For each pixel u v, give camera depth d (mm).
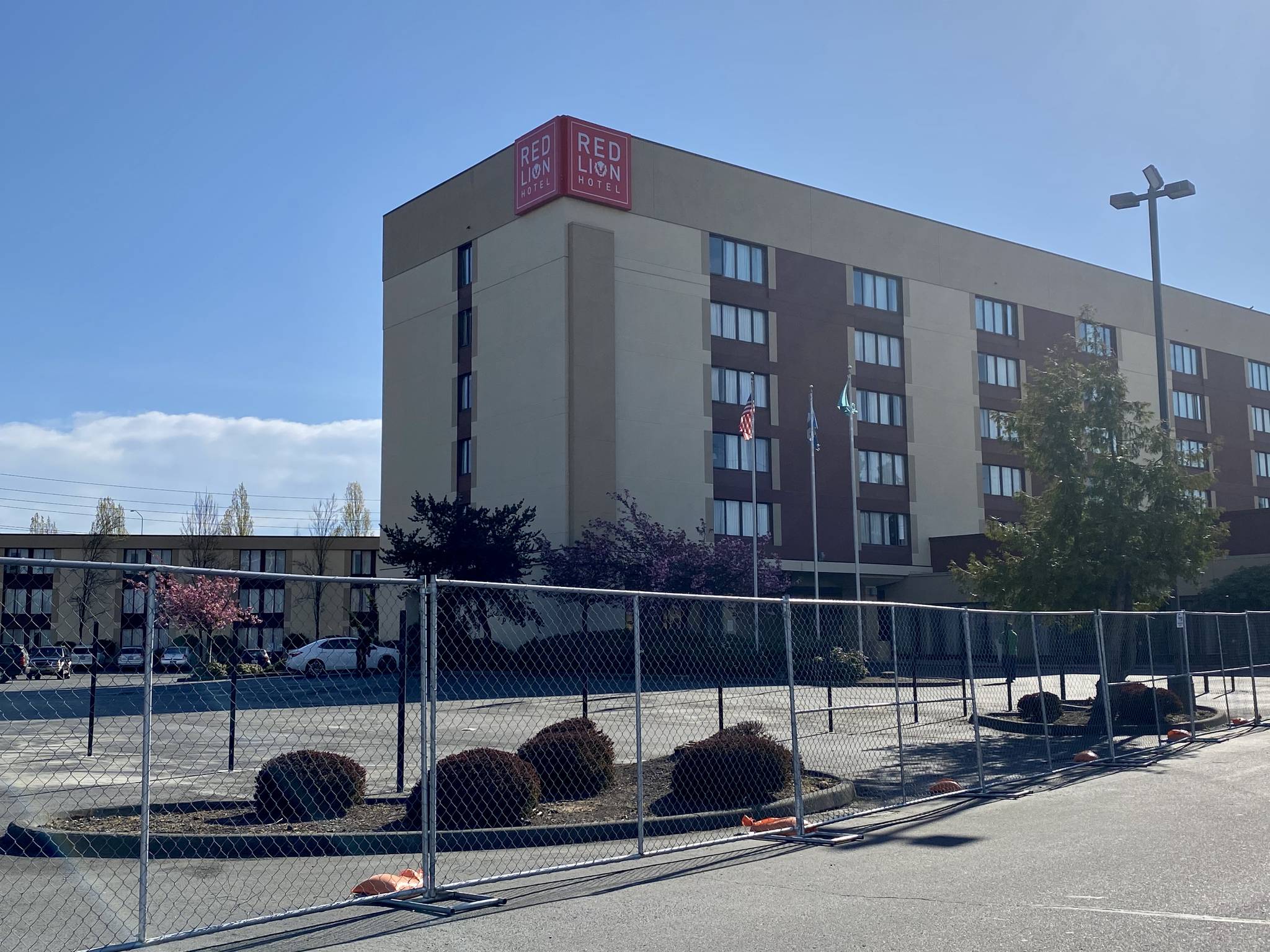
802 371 53469
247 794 12484
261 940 7039
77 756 14812
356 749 16297
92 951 6477
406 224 56031
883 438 56125
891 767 15000
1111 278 66438
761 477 51531
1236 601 43812
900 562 56000
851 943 6797
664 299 49281
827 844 10242
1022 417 23203
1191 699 19094
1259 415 74562
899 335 57312
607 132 48281
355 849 9961
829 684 12109
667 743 17359
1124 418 22797
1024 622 19734
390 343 56312
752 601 10570
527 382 48188
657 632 17438
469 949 6754
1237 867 8914
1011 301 61812
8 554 59938
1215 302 72812
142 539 63531
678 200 50219
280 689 11031
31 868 9195
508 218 49812
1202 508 21906
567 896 8219
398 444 55125
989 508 59594
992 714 21203
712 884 8562
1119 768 15617
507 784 10680
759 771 12117
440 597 12172
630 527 46312
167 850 9766
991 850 9820
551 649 13609
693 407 49625
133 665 8758
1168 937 6859
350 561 66250
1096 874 8719
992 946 6684
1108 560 21250
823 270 54844
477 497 50188
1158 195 24016
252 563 65375
